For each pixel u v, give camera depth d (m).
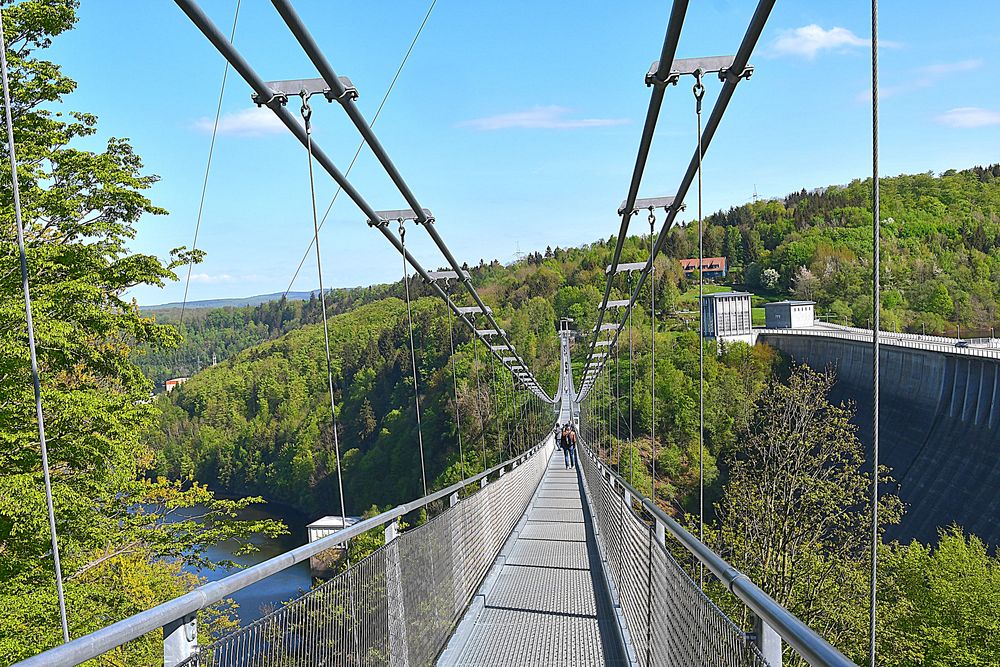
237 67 3.91
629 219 7.45
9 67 8.02
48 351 8.14
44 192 8.26
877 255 2.13
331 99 4.52
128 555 9.12
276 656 1.95
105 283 8.73
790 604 13.48
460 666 4.32
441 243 8.29
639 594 4.06
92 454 8.09
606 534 6.95
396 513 3.32
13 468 7.88
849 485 14.73
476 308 14.52
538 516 11.26
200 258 9.55
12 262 7.69
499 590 6.27
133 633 1.38
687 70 4.39
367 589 2.84
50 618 7.21
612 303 16.92
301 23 3.73
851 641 13.24
